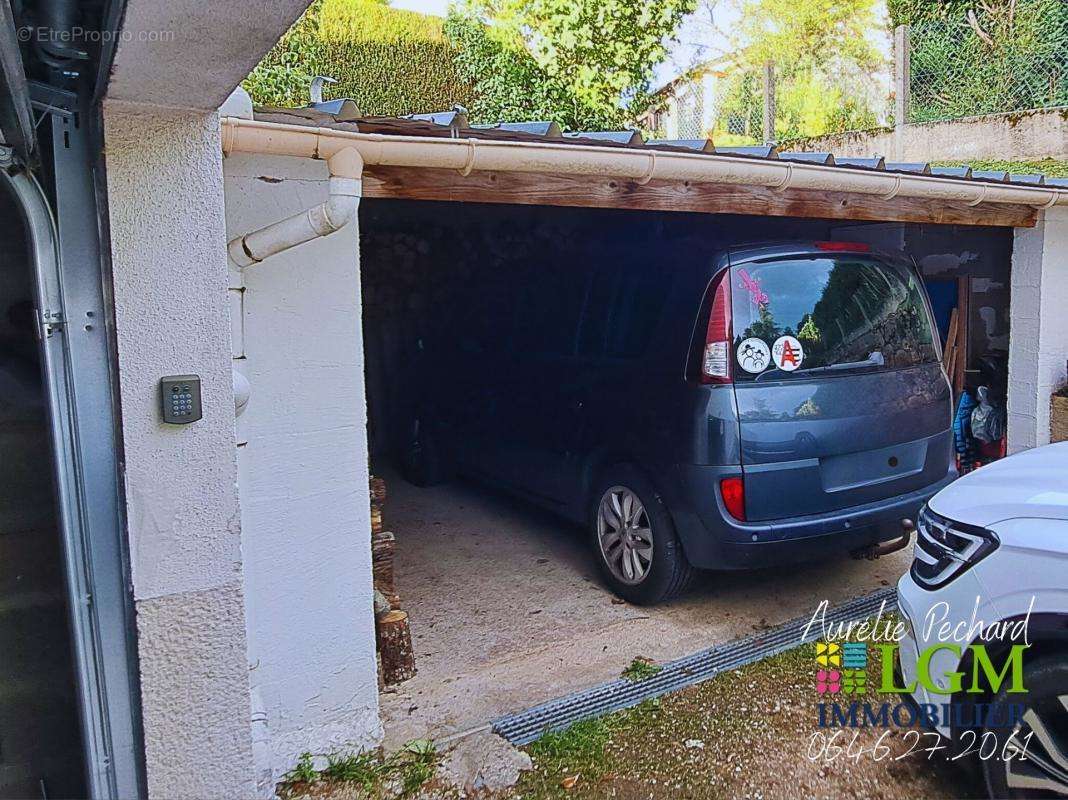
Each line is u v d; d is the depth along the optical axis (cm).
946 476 420
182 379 198
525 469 514
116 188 188
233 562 209
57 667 223
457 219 764
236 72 168
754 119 1253
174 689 205
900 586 278
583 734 300
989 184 441
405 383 704
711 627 389
